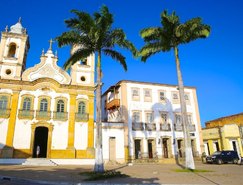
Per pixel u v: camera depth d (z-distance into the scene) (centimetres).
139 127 3080
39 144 2744
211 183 996
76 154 2581
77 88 2808
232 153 2556
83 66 2933
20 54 2738
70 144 2580
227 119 3972
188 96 3566
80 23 1647
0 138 2392
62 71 2842
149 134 3103
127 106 3139
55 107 2672
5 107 2505
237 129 3409
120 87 3300
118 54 1822
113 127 2917
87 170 1675
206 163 2656
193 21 1788
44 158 2406
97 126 1551
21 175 1316
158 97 3362
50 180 1106
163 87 3444
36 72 2741
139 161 2830
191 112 3488
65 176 1280
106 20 1655
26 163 2262
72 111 2703
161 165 2369
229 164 2473
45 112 2602
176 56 1861
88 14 1634
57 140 2566
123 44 1741
